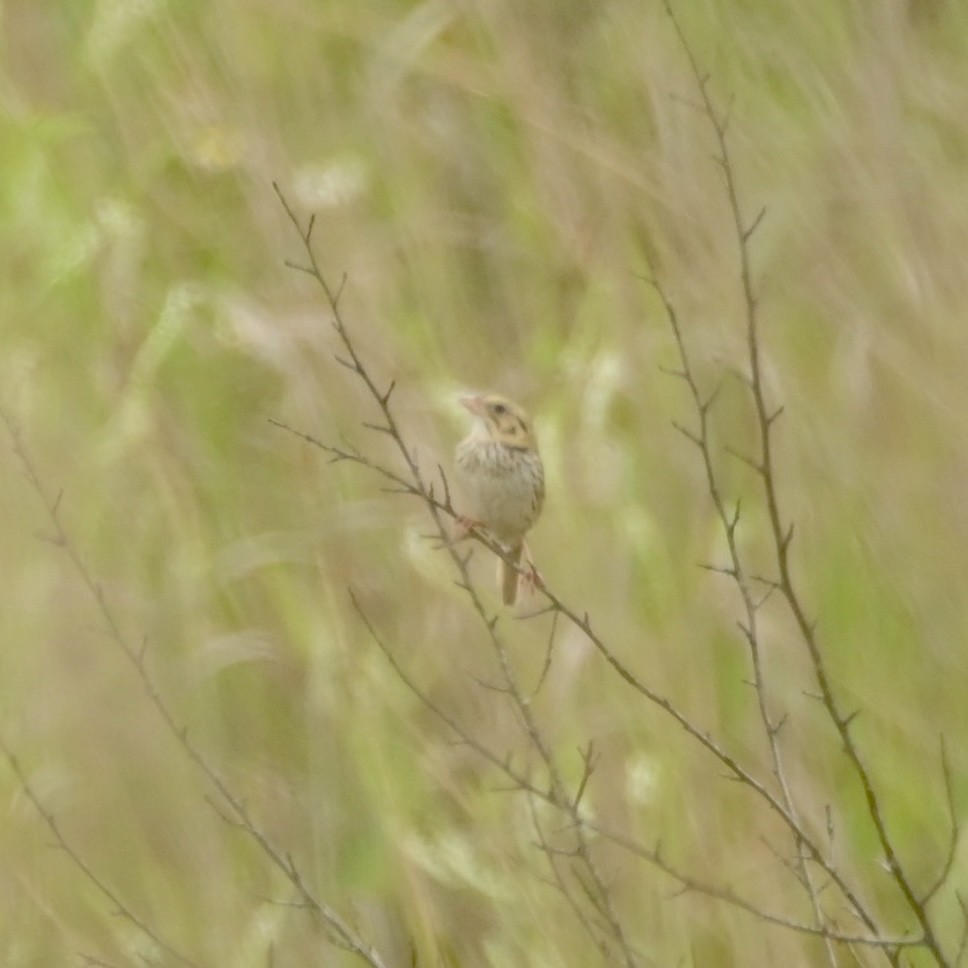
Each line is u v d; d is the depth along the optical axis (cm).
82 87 1069
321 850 805
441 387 928
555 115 999
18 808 820
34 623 869
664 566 862
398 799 806
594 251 960
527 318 992
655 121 974
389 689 840
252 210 979
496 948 749
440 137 1055
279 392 969
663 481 906
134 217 1000
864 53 979
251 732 859
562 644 830
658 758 794
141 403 925
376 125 1046
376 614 873
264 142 995
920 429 904
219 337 940
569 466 893
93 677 862
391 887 793
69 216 1011
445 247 1006
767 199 945
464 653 841
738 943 743
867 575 870
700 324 916
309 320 927
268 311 934
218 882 799
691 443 906
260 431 944
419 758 809
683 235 931
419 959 758
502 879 758
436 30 1039
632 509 881
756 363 516
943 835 810
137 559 902
